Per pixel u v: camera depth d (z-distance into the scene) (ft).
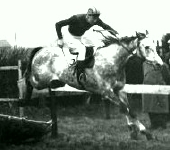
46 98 41.09
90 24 31.01
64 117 38.11
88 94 43.32
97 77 29.81
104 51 29.89
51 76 33.30
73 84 31.91
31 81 34.81
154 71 31.58
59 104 42.45
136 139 27.96
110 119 36.88
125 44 29.30
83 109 41.65
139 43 28.76
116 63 29.48
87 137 28.45
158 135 28.96
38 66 33.96
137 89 29.48
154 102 30.91
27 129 25.57
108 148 24.63
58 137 28.19
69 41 31.55
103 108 41.98
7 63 41.98
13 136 25.52
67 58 31.76
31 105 36.65
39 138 26.66
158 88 28.86
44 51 34.01
